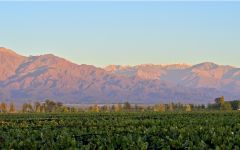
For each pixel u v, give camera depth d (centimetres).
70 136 3262
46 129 3953
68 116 8419
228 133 3409
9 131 3862
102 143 2881
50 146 2780
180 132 3462
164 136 3412
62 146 2747
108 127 4325
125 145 2792
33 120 6525
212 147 2956
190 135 3312
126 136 3212
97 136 3341
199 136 3391
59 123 5344
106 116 7988
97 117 7419
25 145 2828
